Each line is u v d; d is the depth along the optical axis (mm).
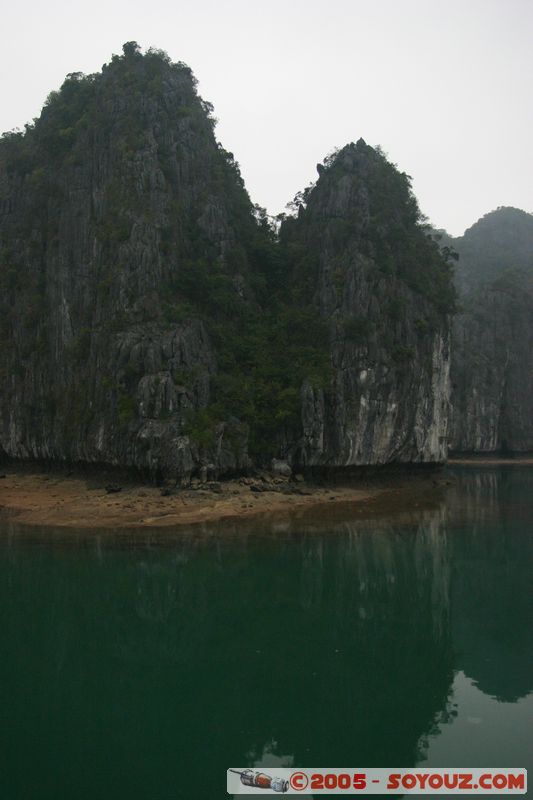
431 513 41719
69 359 55125
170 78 62844
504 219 167500
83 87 64000
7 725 13938
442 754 12836
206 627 19984
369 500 47531
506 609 22000
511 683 16188
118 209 53688
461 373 113500
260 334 56719
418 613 21516
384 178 64000
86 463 52719
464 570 26859
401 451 58781
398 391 56531
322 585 24484
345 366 54188
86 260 56156
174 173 58062
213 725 14070
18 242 63938
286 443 52094
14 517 38219
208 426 45969
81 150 59781
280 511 40969
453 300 66188
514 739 13398
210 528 34656
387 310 56594
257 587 24094
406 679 16391
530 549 30797
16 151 70000
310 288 61219
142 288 50531
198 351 50312
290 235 67938
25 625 20031
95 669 16891
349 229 60062
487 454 113250
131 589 23562
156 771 12281
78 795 11367
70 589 23484
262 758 12727
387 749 13125
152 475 44844
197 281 53969
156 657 17688
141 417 45375
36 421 58844
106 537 31922
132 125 57438
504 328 118812
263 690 15695
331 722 14203
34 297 60062
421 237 66062
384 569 26891
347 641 18906
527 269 142000
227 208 62531
